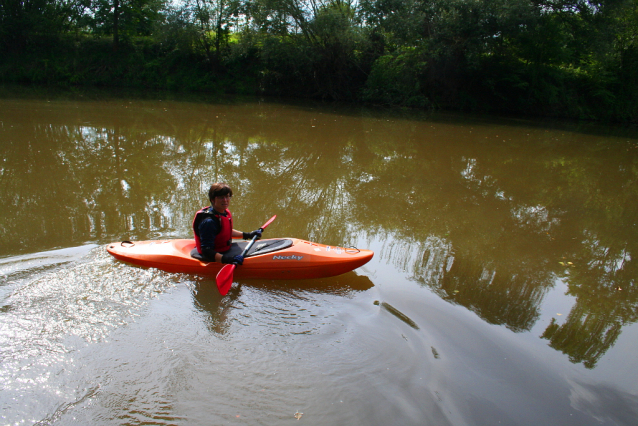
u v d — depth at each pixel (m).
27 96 17.12
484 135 13.66
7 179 6.53
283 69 23.56
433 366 2.77
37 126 10.72
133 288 3.56
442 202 6.62
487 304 3.66
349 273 4.11
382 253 4.64
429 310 3.48
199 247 3.99
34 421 2.24
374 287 3.85
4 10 23.84
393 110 20.34
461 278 4.13
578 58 21.81
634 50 20.97
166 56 25.25
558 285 4.14
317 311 3.38
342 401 2.45
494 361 2.87
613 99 21.12
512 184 7.90
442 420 2.34
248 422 2.29
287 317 3.28
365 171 8.35
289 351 2.87
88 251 4.18
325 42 22.17
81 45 25.17
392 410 2.39
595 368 2.88
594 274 4.42
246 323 3.17
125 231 4.78
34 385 2.48
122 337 2.93
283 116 15.90
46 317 3.09
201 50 25.14
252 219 5.46
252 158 8.95
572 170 9.32
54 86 22.53
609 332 3.36
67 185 6.39
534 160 10.14
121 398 2.42
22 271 3.69
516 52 20.73
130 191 6.26
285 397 2.46
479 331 3.22
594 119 21.52
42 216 5.14
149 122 12.56
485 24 18.55
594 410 2.48
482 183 7.86
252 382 2.57
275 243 4.16
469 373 2.73
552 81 21.30
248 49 23.88
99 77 24.41
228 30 25.30
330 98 24.39
